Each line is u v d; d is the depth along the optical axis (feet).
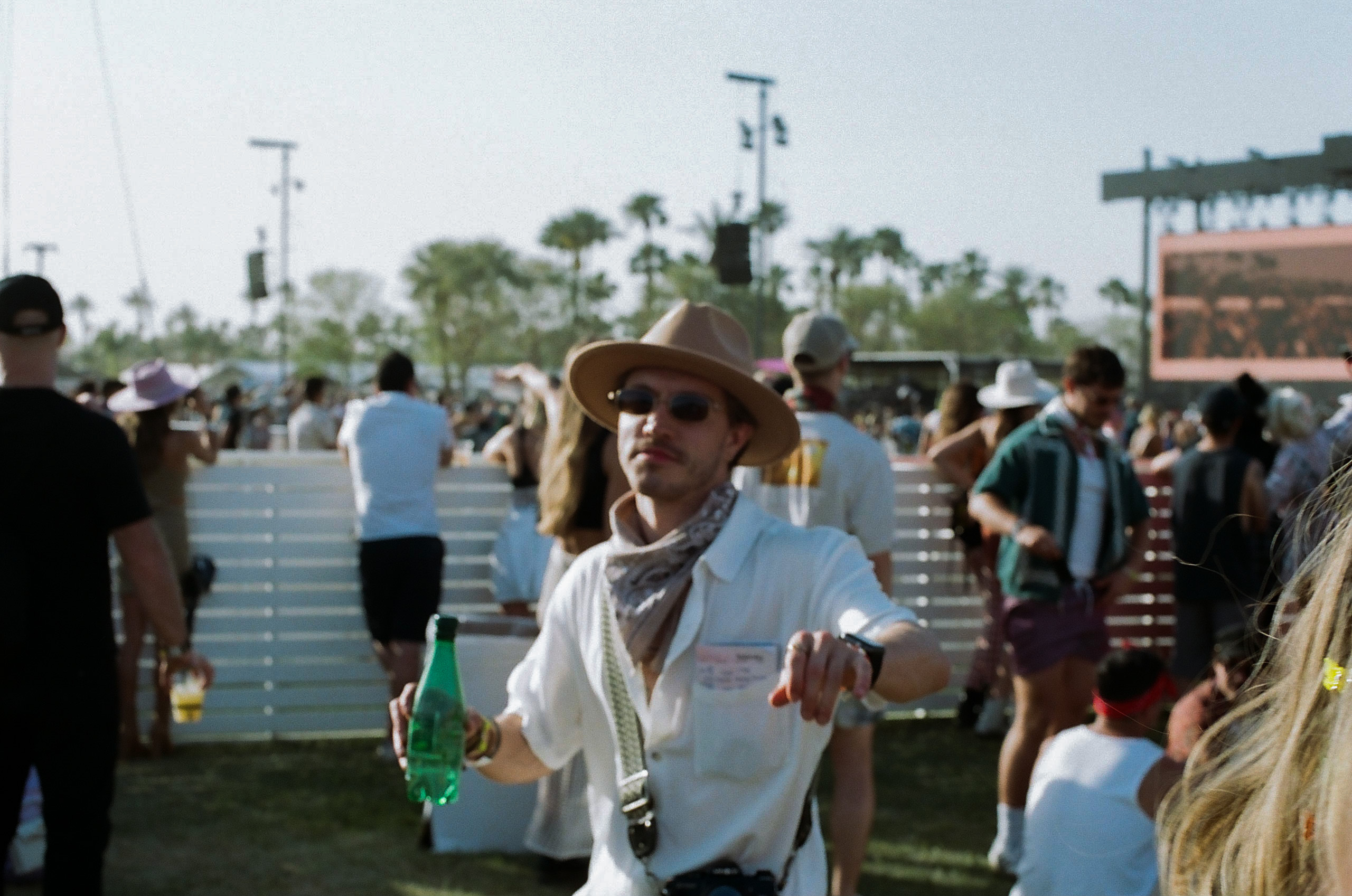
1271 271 101.91
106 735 10.32
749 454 7.57
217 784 19.01
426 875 14.98
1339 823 2.99
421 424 19.75
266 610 21.77
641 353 7.05
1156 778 10.61
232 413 49.24
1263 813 3.44
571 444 14.47
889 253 328.90
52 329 10.39
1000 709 22.13
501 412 81.00
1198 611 18.60
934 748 21.56
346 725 22.03
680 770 6.61
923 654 6.01
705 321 7.16
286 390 104.17
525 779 7.29
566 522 14.46
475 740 6.85
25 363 10.29
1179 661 18.83
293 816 17.33
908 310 334.24
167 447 19.53
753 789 6.50
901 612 6.30
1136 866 10.65
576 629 7.14
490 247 318.45
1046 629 14.78
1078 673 14.84
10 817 10.35
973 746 21.67
